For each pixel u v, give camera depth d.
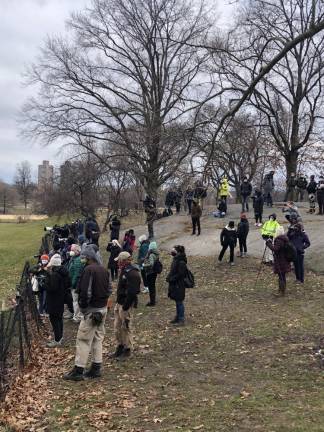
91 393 8.32
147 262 15.34
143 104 33.53
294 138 35.94
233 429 6.48
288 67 36.16
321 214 28.98
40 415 7.52
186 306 15.20
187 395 8.01
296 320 12.77
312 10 6.66
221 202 31.55
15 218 84.75
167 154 9.43
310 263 19.64
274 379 8.57
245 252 21.98
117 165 27.53
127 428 6.77
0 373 8.34
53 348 11.56
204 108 10.75
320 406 7.16
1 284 23.27
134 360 10.22
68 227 26.00
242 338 11.48
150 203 18.80
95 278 8.88
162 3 33.25
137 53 35.66
